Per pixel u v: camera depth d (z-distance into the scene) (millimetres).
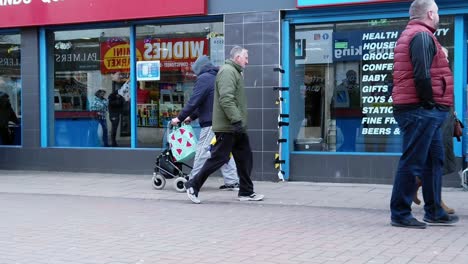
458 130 8328
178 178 10492
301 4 11047
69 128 13703
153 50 12859
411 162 7227
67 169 13477
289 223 7789
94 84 13461
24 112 13773
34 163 13758
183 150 10359
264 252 6219
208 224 7770
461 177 10305
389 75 11008
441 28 10523
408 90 7082
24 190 10914
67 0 12938
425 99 6887
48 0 13102
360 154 11117
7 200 9875
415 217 8016
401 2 10609
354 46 11250
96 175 12906
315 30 11523
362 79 11219
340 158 11250
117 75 13219
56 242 6805
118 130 13281
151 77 12883
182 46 12617
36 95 13633
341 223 7738
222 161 9258
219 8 11883
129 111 13141
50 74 13727
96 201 9695
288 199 9617
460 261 5770
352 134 11352
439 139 7301
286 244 6582
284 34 11531
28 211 8836
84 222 7957
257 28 11594
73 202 9633
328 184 11172
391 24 10930
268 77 11531
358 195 9922
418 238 6777
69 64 13625
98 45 13359
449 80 7148
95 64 13414
